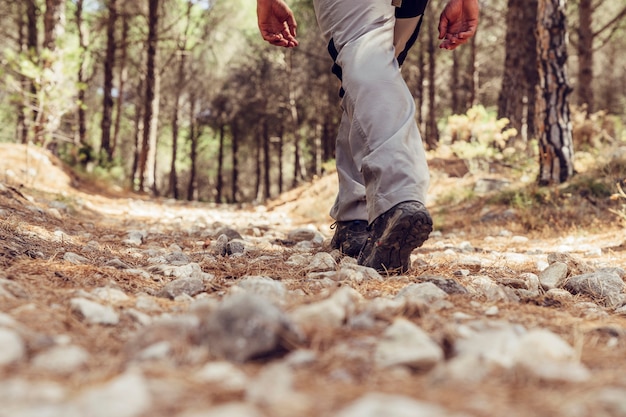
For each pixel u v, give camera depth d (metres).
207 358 1.27
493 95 24.17
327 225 7.88
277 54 25.66
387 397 0.97
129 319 1.68
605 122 10.63
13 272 2.22
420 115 21.16
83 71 19.06
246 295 1.35
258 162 32.66
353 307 1.69
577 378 1.15
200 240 4.74
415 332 1.33
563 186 7.09
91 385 1.09
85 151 13.88
